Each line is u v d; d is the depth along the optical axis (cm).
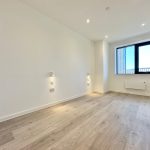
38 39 294
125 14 300
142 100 388
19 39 253
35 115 260
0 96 225
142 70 470
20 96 257
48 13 301
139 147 150
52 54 334
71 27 387
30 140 167
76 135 180
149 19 328
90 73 514
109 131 191
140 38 455
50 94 329
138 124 215
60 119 239
